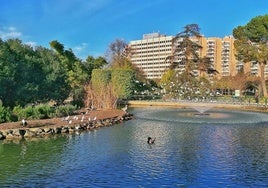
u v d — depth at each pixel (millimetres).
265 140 35438
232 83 122750
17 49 57031
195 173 23078
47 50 67625
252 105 78938
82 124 42281
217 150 30297
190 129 43156
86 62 103375
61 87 63656
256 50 91875
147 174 22719
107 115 53562
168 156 27766
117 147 31078
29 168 23906
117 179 21625
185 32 110812
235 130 42656
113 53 130250
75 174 22578
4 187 20000
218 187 20531
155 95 103438
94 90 68000
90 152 28891
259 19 91250
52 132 38062
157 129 42938
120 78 84000
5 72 48344
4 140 33969
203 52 197375
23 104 52625
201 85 104250
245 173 23266
